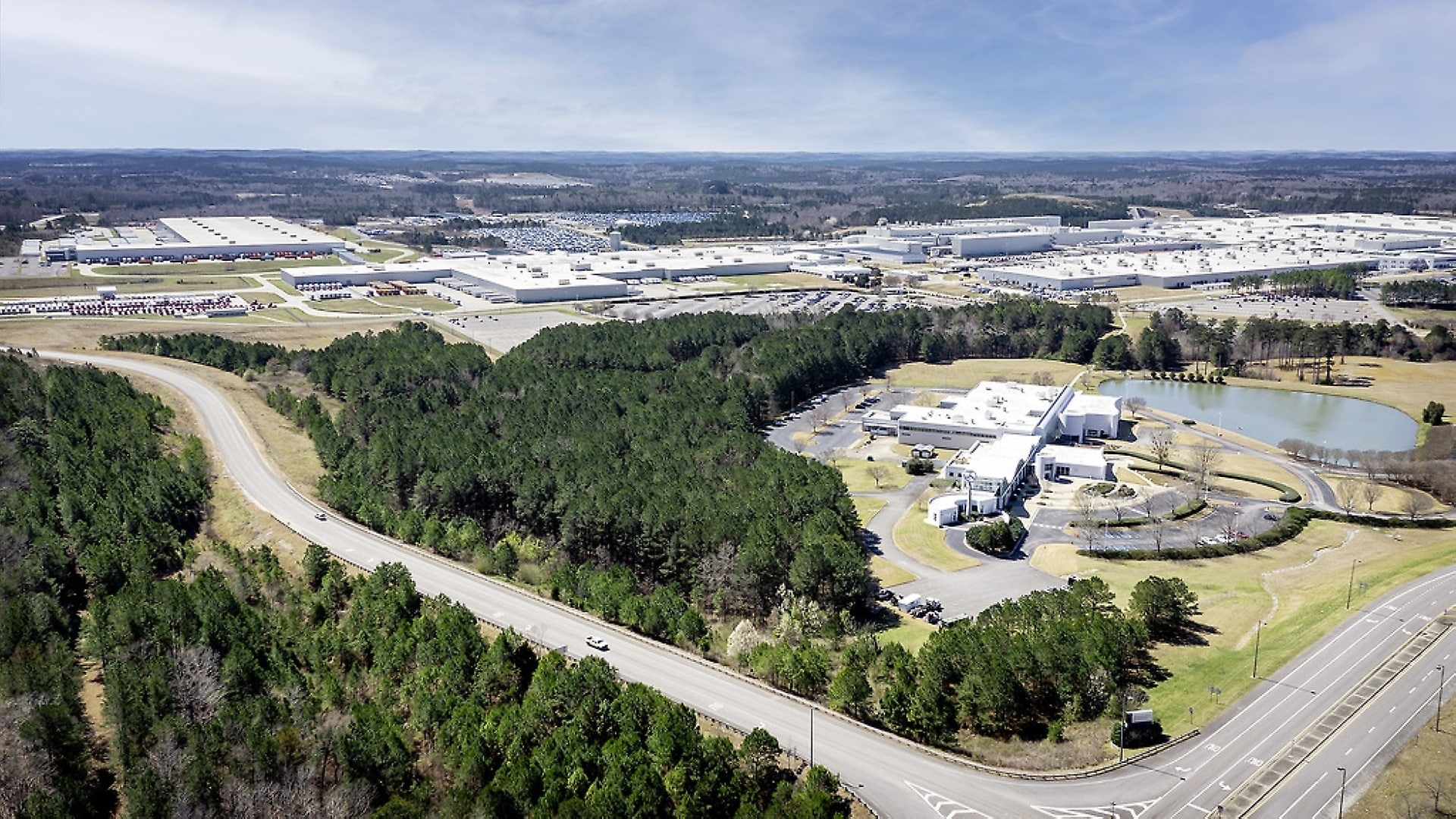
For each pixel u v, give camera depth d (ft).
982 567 596.70
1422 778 356.18
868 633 468.75
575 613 492.13
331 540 583.58
